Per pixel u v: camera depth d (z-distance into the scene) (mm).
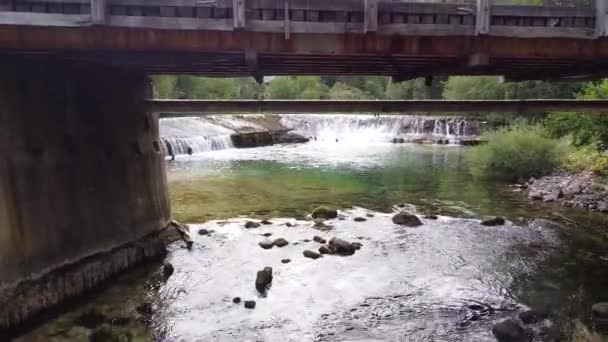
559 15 6938
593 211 14570
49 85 7625
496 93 37250
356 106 10734
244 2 6344
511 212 14711
